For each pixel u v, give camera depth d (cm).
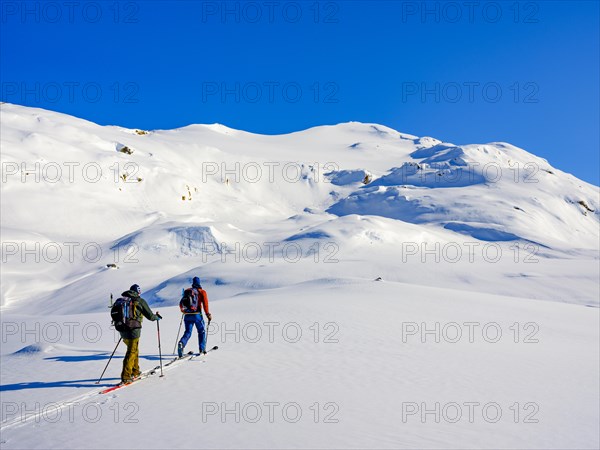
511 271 7744
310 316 1973
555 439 781
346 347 1435
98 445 695
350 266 7606
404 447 704
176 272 8700
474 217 15475
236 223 16512
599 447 753
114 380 1066
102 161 15262
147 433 740
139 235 10350
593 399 1041
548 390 1092
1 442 715
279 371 1136
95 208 13000
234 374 1102
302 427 771
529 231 14238
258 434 738
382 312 2139
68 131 16612
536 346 1673
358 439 728
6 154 13062
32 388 1013
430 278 7300
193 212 15950
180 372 1118
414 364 1257
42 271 8800
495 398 999
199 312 1291
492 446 732
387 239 10050
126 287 7669
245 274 6869
